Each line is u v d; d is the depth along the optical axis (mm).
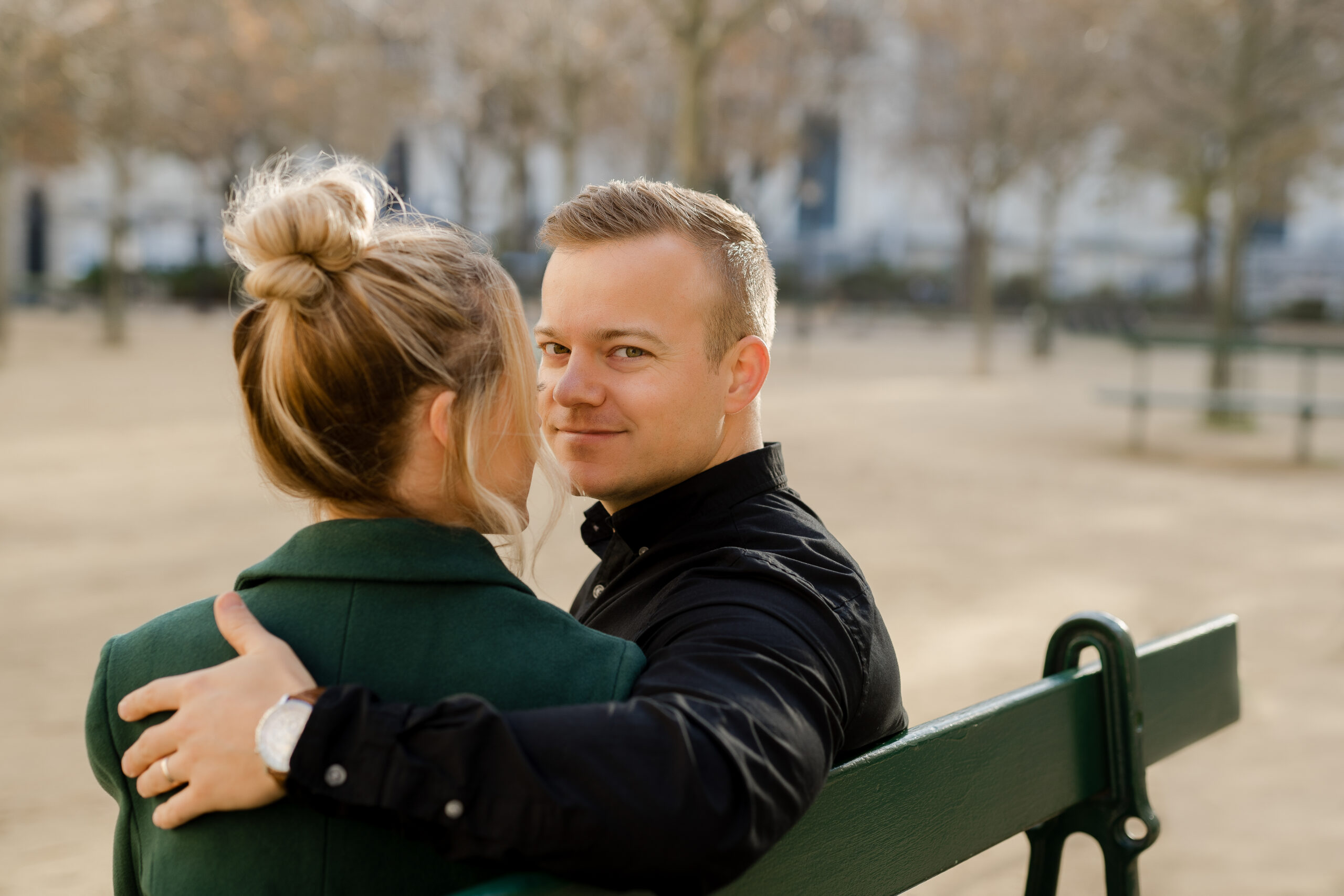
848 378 17062
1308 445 10656
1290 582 5730
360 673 1063
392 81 25172
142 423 10695
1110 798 1656
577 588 5211
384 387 1052
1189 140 13859
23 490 7445
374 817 965
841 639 1210
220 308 31453
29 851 2785
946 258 39031
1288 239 37469
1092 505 7766
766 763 1011
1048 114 18812
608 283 1371
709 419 1419
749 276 1435
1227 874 2787
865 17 23438
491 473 1154
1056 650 1693
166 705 1017
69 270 38562
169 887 1037
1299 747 3600
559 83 21500
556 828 932
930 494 8008
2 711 3646
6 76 15883
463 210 30859
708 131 24594
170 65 20953
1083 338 27797
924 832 1380
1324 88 11961
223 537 6242
